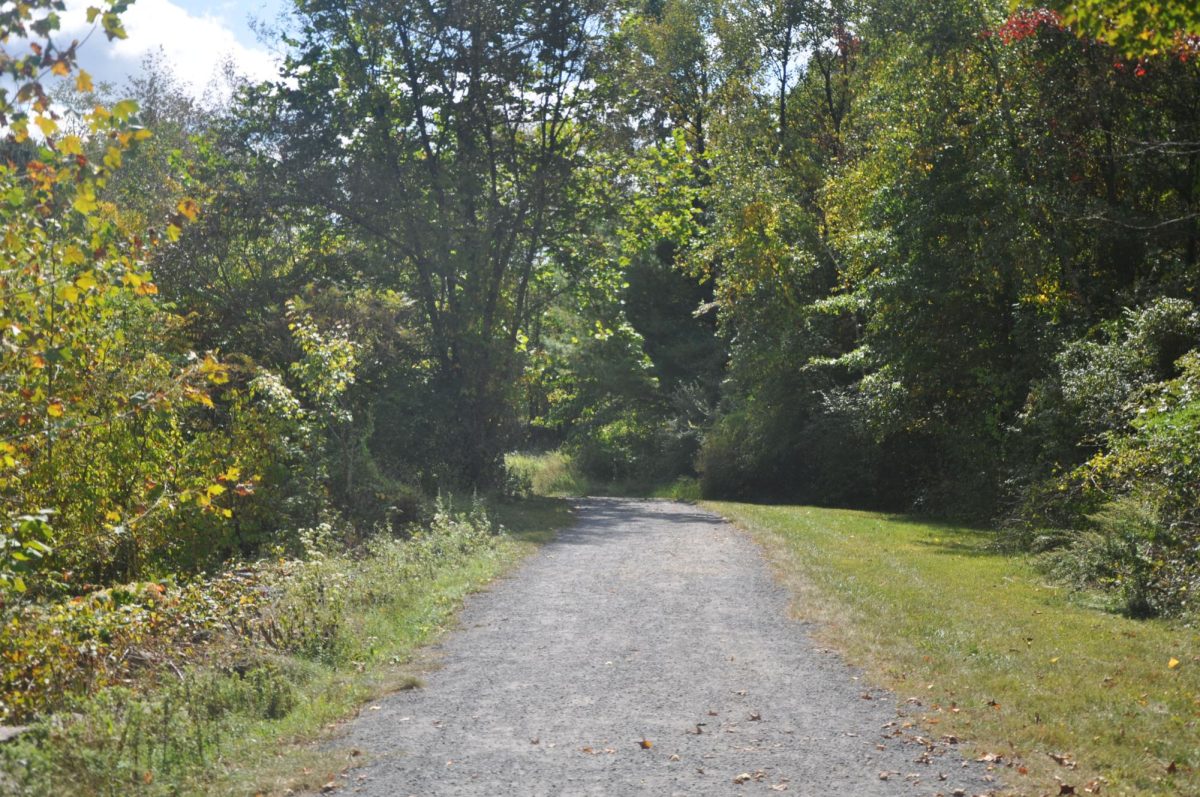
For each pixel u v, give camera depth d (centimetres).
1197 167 2112
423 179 2662
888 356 2602
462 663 896
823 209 3422
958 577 1391
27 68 693
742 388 3678
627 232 3064
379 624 1002
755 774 612
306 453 1641
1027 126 2250
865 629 1014
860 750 655
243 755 643
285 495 1550
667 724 715
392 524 1728
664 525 2141
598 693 796
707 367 4506
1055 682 813
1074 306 2200
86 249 827
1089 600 1212
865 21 3038
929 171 2434
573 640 985
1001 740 666
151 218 2314
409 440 2439
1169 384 1438
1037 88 2222
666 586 1298
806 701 770
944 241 2445
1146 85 2075
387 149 2644
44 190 773
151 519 1163
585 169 2861
